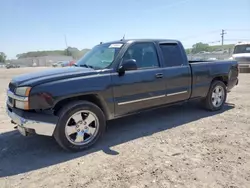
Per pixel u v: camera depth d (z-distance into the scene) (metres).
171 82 4.94
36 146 4.07
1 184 2.92
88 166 3.32
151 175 3.02
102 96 3.99
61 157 3.64
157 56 4.83
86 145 3.88
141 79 4.45
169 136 4.38
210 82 5.81
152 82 4.61
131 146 3.97
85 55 5.23
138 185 2.81
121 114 4.35
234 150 3.72
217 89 6.04
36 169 3.28
